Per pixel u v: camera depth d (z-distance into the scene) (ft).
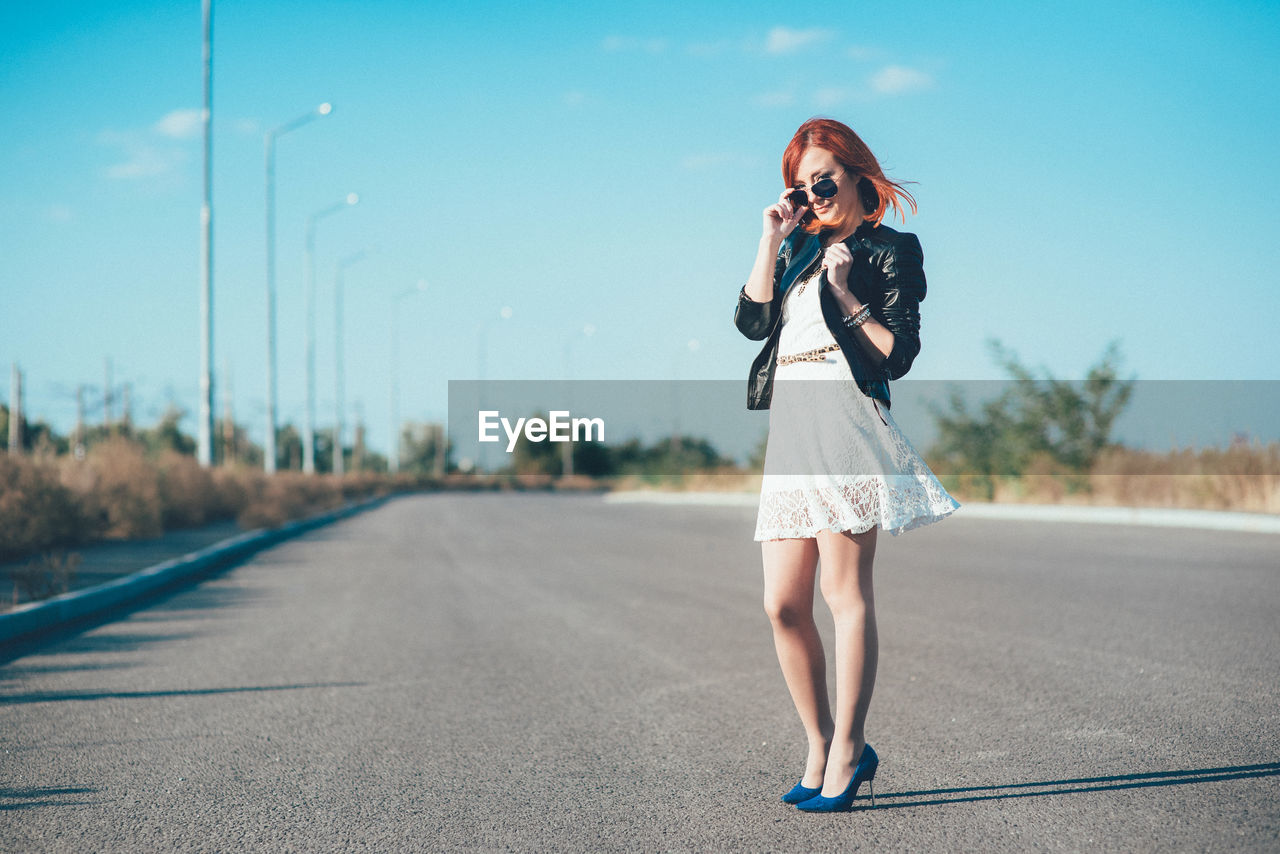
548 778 12.43
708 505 112.47
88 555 42.55
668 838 10.16
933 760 12.47
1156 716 14.24
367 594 32.63
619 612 26.96
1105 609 24.94
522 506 114.83
